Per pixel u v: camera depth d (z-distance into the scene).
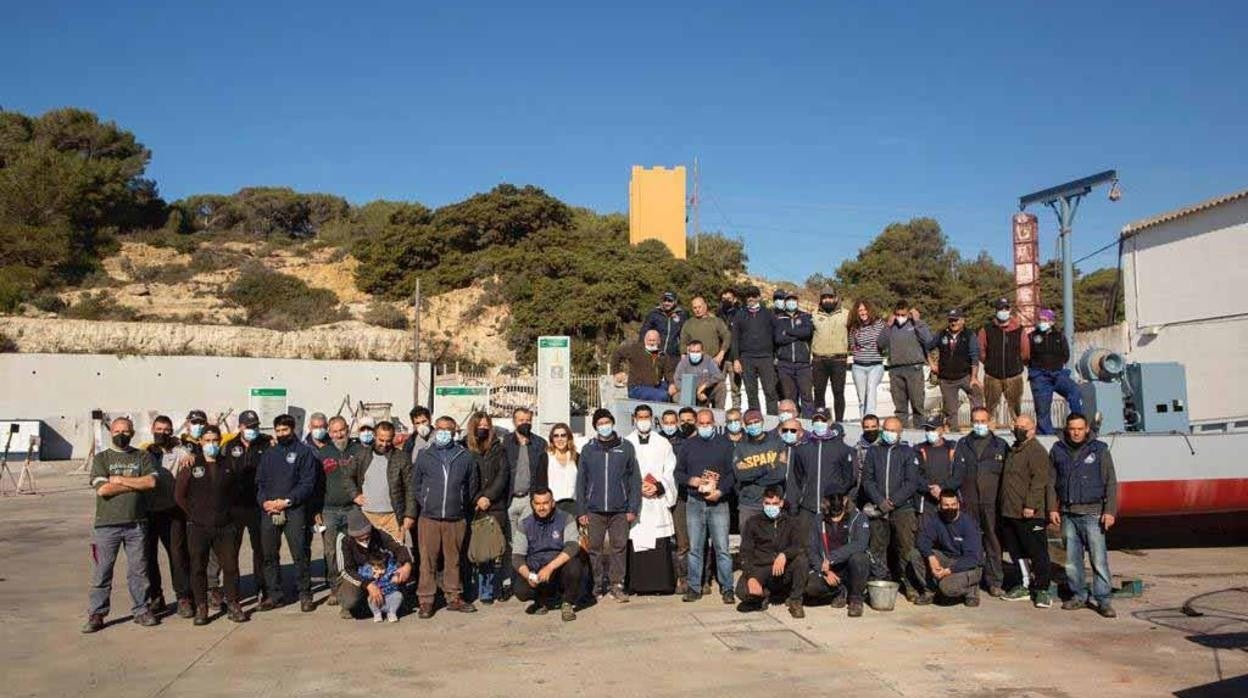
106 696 6.61
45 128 63.91
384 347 41.59
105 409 33.53
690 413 10.29
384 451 9.53
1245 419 13.08
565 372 19.48
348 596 8.92
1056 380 11.40
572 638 8.19
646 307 44.81
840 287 64.00
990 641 7.89
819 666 7.18
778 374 12.73
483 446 9.66
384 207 76.12
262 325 46.84
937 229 66.25
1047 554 9.26
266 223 71.88
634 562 9.84
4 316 38.22
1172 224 24.44
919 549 9.38
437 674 7.09
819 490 9.05
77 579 11.33
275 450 9.32
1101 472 8.84
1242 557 12.38
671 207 60.94
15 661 7.54
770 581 9.24
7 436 29.88
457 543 9.25
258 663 7.46
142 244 59.75
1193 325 23.66
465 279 51.66
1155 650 7.55
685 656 7.52
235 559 8.95
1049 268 52.12
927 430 9.90
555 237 54.81
